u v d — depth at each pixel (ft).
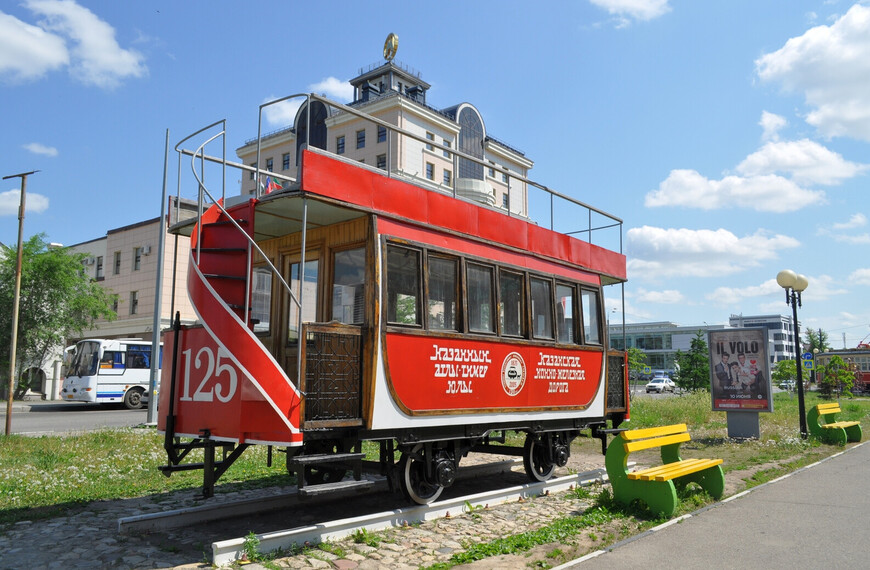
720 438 50.96
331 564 17.76
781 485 30.37
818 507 25.32
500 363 27.32
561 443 32.42
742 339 51.26
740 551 19.20
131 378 89.56
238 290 22.48
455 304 25.85
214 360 21.04
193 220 23.35
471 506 24.86
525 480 33.01
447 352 24.70
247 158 189.98
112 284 131.75
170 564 17.58
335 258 24.82
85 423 63.77
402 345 22.90
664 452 29.27
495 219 28.66
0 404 96.27
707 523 22.67
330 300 24.56
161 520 21.21
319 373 20.52
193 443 22.36
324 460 19.90
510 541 19.86
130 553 18.53
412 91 189.57
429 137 170.19
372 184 23.02
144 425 55.67
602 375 34.63
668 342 336.70
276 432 19.19
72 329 108.27
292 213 23.38
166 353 23.49
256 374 18.95
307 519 23.34
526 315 29.58
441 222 25.68
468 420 25.27
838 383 140.67
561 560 18.38
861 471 34.88
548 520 23.41
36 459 35.78
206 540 20.15
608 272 37.17
